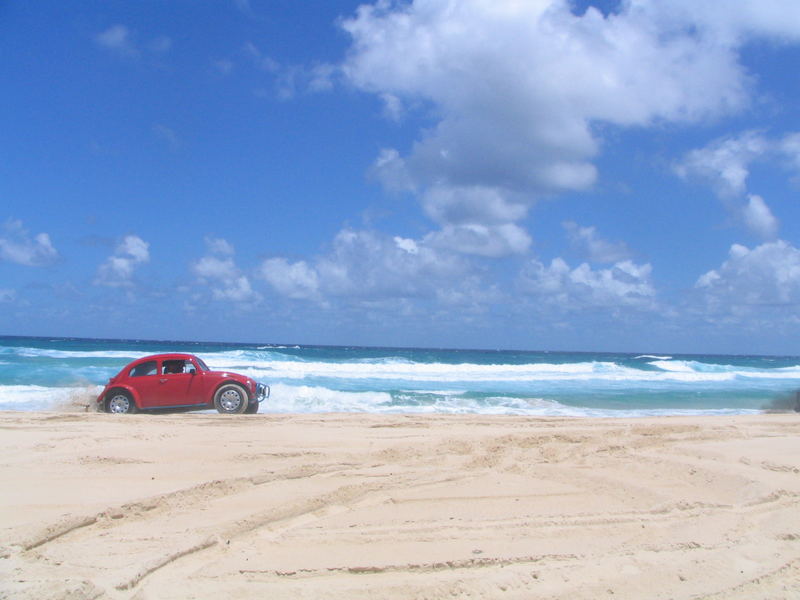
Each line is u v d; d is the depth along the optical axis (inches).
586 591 176.1
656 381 1320.1
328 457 336.8
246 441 378.3
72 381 906.1
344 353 2642.7
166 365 589.0
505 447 377.4
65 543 207.8
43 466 302.5
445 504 263.1
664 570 189.6
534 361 2576.3
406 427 474.0
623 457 346.6
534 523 235.8
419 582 178.2
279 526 235.1
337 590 173.2
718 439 418.0
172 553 195.3
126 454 328.5
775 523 235.6
